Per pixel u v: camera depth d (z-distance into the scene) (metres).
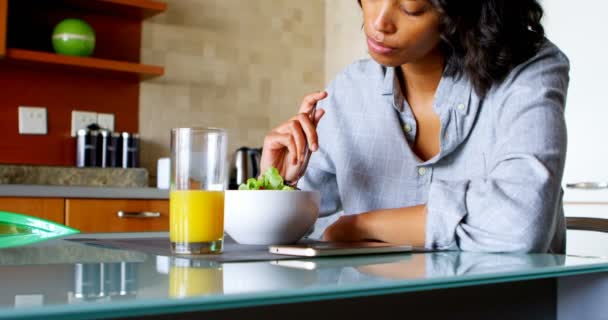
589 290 0.76
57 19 3.10
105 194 2.61
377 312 0.68
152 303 0.42
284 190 0.98
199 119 3.46
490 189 1.02
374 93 1.38
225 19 3.56
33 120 3.05
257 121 3.64
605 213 2.49
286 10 3.77
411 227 1.08
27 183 2.93
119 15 3.25
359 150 1.40
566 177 2.65
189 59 3.44
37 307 0.40
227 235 1.18
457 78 1.25
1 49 2.72
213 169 0.83
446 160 1.30
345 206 1.41
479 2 1.15
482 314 0.78
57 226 1.18
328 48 3.89
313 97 1.26
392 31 1.10
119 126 3.25
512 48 1.19
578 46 2.61
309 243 1.03
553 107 1.13
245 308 0.59
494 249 0.96
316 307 0.63
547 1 2.71
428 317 0.73
